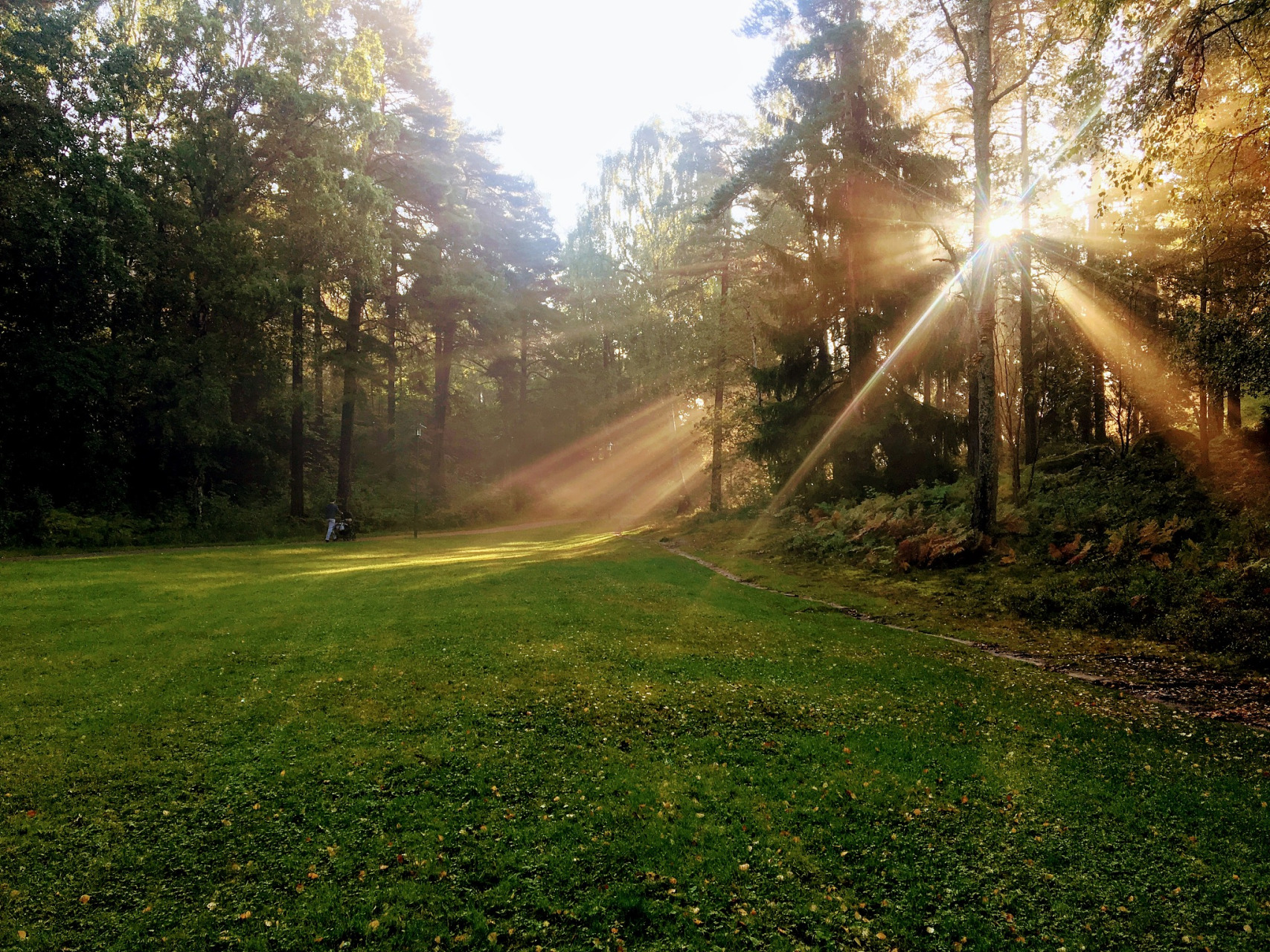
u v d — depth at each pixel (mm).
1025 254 20469
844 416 23562
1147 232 18969
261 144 28266
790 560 19906
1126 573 12508
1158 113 9695
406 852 4941
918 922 4191
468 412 50812
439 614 11977
